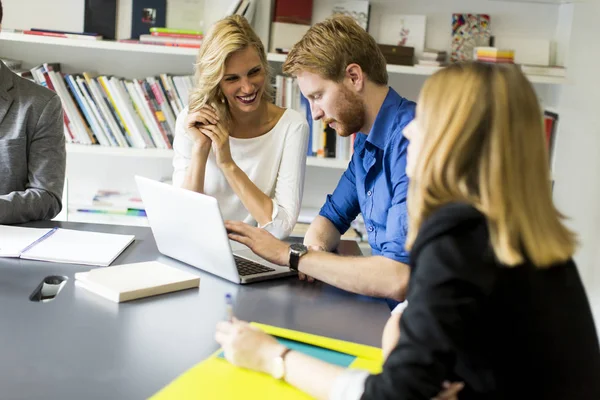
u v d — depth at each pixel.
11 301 1.56
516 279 1.00
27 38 3.03
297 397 1.18
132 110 3.17
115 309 1.55
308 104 3.17
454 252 1.00
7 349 1.32
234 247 2.05
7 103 2.41
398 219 1.71
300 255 1.74
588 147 3.36
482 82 1.04
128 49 3.07
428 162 1.05
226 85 2.27
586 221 3.42
